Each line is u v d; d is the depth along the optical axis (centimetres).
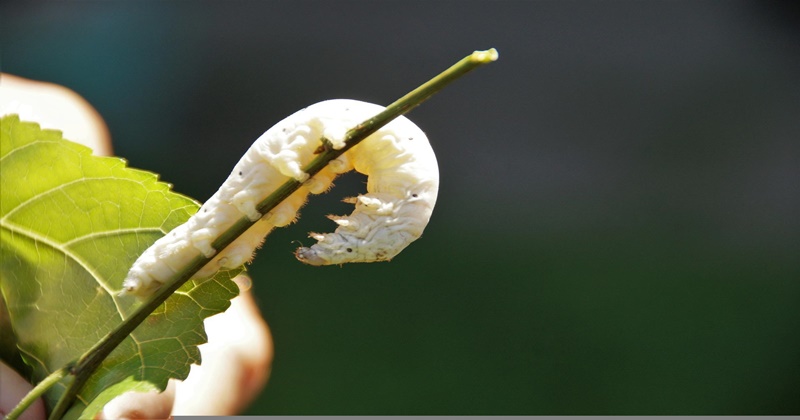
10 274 55
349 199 54
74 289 55
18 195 54
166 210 54
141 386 54
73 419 54
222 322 64
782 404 114
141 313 54
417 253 142
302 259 54
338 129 53
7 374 55
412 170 54
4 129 53
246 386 63
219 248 53
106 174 54
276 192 53
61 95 67
